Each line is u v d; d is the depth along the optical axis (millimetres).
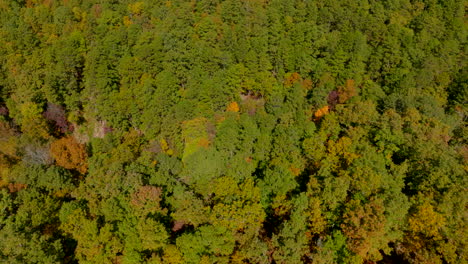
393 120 64375
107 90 77000
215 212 49250
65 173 59969
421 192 53188
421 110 71688
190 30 88062
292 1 99375
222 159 62656
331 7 97188
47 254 44844
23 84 81125
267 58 86500
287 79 85625
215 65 81188
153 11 96250
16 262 42469
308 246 47500
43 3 108562
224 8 93875
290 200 52125
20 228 48562
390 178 53781
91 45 88625
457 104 81312
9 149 65375
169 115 71000
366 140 64188
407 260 50688
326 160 59375
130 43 86250
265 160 64625
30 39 88938
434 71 84750
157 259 45031
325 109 74500
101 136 79375
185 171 61750
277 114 75625
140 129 76188
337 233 46812
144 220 47750
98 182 55344
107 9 97188
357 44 85812
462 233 46531
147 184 56875
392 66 87188
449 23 97750
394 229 49719
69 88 81562
